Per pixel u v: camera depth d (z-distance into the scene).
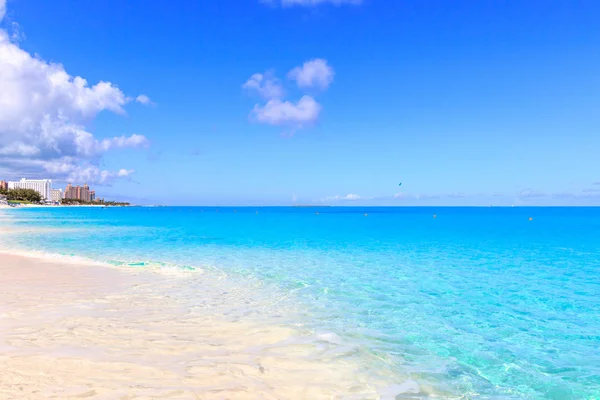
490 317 8.30
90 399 3.97
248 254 18.70
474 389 4.89
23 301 8.38
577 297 10.30
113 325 6.80
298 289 10.73
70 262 14.88
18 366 4.77
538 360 5.95
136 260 16.05
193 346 5.89
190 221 60.91
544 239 29.45
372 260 17.11
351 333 6.93
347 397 4.46
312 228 43.06
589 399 4.70
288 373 5.04
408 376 5.19
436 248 22.53
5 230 35.31
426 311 8.67
